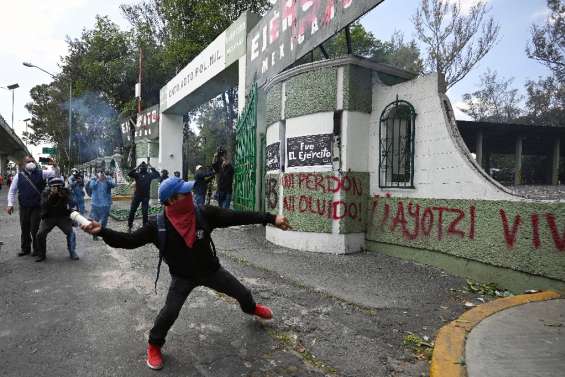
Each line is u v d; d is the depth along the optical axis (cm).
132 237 290
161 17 2734
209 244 312
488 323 331
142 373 283
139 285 493
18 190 645
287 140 730
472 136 2139
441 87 572
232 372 286
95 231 275
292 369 290
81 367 291
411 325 368
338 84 664
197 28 2031
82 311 403
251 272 548
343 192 658
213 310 406
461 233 521
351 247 667
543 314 350
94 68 2738
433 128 567
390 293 457
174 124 1838
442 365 268
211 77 1292
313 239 684
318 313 397
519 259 449
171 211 295
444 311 402
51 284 496
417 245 592
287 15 868
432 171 568
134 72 2767
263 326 366
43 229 612
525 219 443
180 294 305
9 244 755
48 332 352
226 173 1029
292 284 491
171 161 1825
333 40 2238
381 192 658
